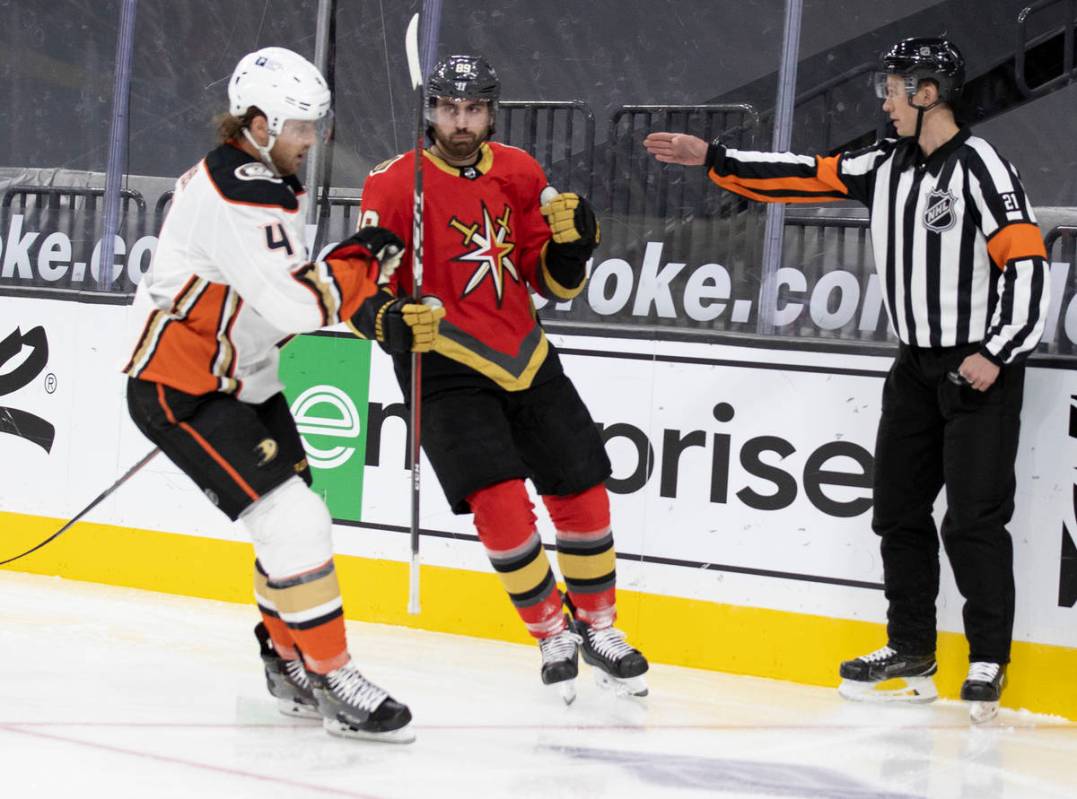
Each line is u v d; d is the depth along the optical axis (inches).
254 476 448.8
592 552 532.1
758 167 561.9
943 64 514.9
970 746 497.7
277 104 432.1
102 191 751.1
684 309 642.2
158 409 450.9
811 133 628.7
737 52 635.5
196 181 436.8
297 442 487.8
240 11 721.0
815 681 596.4
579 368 641.0
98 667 554.9
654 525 625.6
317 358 685.9
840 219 611.5
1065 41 583.8
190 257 438.3
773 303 624.7
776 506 604.1
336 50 706.2
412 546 508.7
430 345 478.6
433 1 687.7
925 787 441.7
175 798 394.0
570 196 510.0
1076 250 574.2
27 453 756.0
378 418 673.6
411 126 693.3
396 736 459.2
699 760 460.8
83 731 459.5
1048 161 588.4
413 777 425.1
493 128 518.0
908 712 547.5
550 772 438.0
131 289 745.0
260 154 444.5
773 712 537.3
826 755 475.8
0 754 427.8
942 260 521.3
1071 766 477.1
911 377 542.6
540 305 666.8
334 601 456.1
